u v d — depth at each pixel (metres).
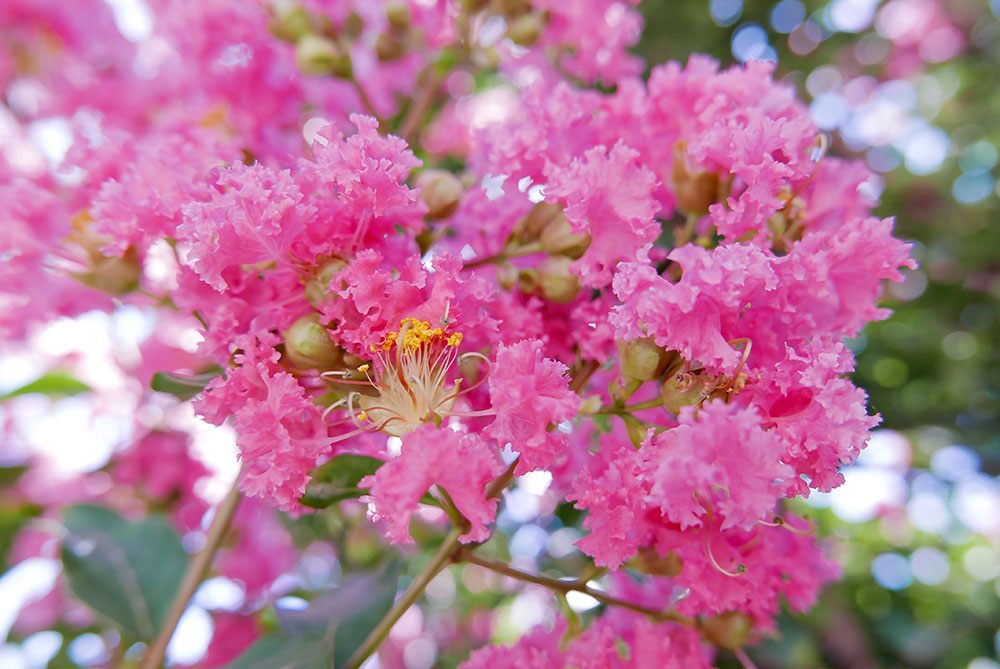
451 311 0.11
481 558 0.13
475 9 0.18
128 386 0.23
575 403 0.10
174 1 0.17
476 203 0.14
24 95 0.22
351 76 0.17
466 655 0.28
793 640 0.25
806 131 0.12
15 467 0.23
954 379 0.35
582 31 0.19
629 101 0.13
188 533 0.23
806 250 0.11
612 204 0.12
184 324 0.19
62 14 0.21
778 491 0.10
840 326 0.12
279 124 0.17
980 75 0.42
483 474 0.10
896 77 0.41
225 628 0.21
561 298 0.13
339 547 0.22
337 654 0.15
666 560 0.13
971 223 0.37
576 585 0.14
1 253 0.14
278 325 0.11
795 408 0.11
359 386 0.11
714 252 0.11
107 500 0.23
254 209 0.10
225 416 0.11
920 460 0.36
